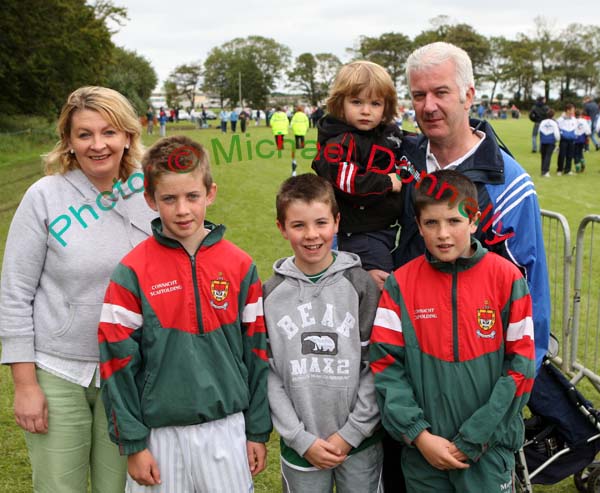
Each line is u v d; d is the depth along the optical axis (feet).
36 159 59.00
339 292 7.84
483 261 7.56
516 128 134.10
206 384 7.21
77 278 7.34
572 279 21.09
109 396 7.11
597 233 29.07
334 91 8.95
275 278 8.09
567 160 50.52
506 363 7.48
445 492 7.72
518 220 8.14
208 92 337.31
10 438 12.19
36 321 7.47
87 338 7.45
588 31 326.44
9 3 84.58
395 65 343.87
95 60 100.89
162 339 7.21
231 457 7.34
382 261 8.96
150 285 7.22
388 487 9.04
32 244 7.29
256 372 7.64
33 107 94.89
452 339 7.48
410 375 7.68
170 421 7.22
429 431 7.56
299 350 7.74
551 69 330.13
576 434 9.74
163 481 7.32
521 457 9.51
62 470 7.59
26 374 7.32
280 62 309.42
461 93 7.98
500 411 7.13
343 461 7.84
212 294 7.32
